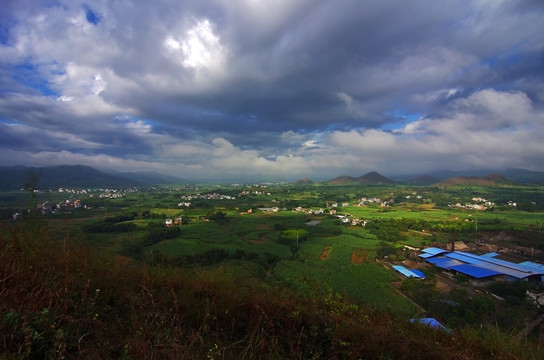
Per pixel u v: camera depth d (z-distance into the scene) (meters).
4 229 5.67
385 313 6.34
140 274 5.93
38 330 3.26
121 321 4.03
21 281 4.11
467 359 4.59
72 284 4.55
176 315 4.32
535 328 12.80
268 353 3.80
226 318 4.61
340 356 4.11
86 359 3.02
